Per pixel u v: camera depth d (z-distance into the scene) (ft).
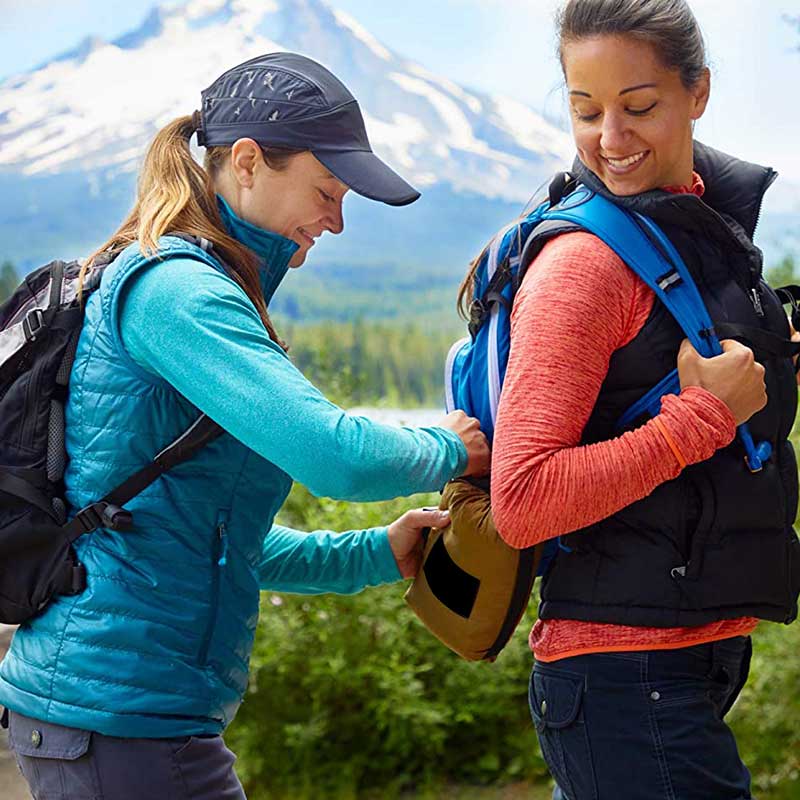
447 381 7.34
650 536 6.28
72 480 6.46
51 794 6.46
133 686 6.28
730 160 6.89
